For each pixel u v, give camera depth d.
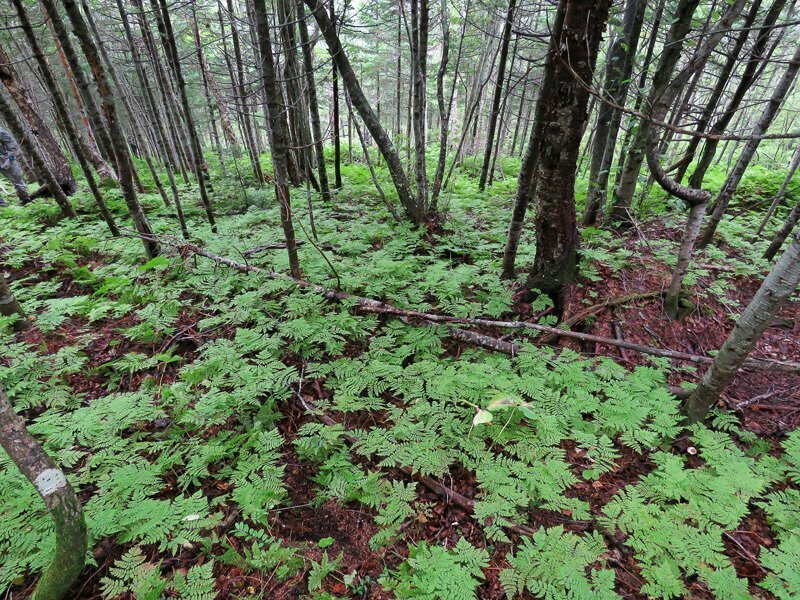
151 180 12.75
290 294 5.21
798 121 18.06
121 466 3.03
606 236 6.52
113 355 4.43
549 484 2.96
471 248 6.68
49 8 4.45
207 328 4.82
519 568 2.47
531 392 3.72
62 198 7.91
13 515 2.60
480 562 2.49
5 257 6.31
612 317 5.06
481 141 22.80
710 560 2.52
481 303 5.06
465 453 3.29
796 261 2.65
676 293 4.94
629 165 6.34
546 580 2.40
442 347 4.60
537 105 4.29
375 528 2.86
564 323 4.93
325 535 2.81
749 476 3.00
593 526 2.84
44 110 21.98
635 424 3.43
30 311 4.94
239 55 8.40
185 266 6.06
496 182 11.98
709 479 3.02
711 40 3.21
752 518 2.96
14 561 2.38
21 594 2.38
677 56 4.41
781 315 5.21
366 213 8.34
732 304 5.19
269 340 4.29
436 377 3.89
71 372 4.09
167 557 2.60
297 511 2.95
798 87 17.52
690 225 4.43
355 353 4.50
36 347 4.38
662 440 3.51
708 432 3.45
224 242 6.64
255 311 4.84
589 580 2.49
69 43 4.80
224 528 2.78
